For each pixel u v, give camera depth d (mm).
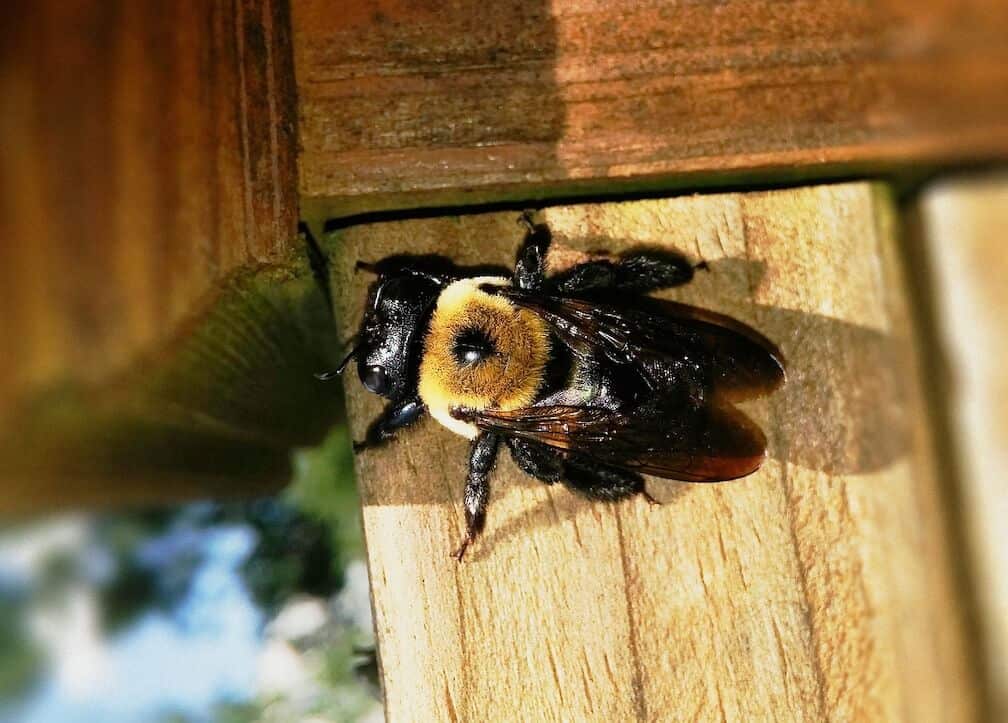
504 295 84
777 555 79
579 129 79
